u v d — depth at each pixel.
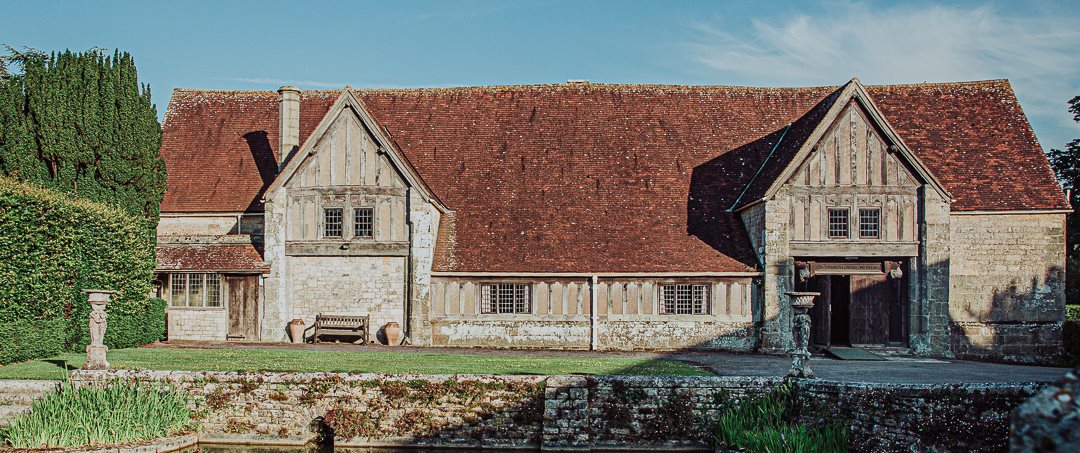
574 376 18.02
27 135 24.64
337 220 27.86
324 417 18.17
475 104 33.03
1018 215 28.16
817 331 27.56
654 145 31.17
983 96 31.64
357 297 27.67
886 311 27.20
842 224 26.91
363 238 27.67
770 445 16.11
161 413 17.69
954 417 15.69
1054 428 5.33
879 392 16.41
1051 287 28.14
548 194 29.55
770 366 22.27
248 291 28.20
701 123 32.03
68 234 23.02
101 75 25.89
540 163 30.62
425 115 32.81
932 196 26.72
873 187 26.81
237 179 30.84
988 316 28.11
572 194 29.52
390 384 18.14
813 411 17.14
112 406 17.22
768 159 30.31
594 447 17.70
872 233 26.91
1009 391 15.44
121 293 24.86
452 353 24.50
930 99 31.73
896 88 32.25
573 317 27.19
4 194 20.94
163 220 30.41
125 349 24.44
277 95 33.75
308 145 27.77
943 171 29.03
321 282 27.83
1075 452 5.24
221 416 18.23
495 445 17.86
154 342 27.17
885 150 26.92
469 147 31.41
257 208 29.78
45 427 16.42
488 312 27.45
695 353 26.12
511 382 18.02
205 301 28.39
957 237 28.22
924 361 25.16
